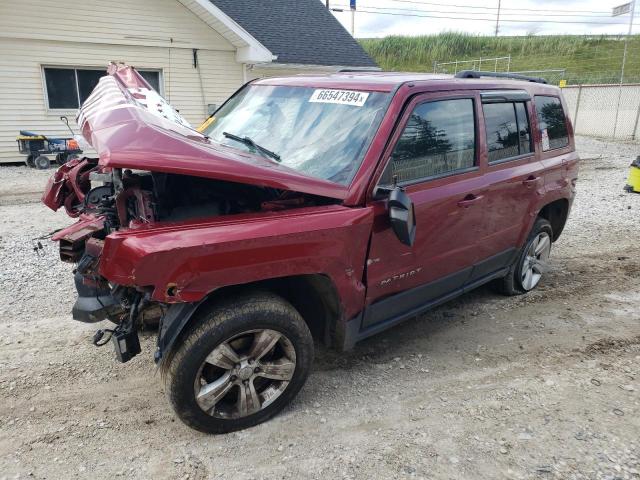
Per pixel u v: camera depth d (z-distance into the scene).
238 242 2.64
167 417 3.17
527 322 4.64
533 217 4.79
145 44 14.52
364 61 18.12
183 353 2.73
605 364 3.95
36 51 13.21
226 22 14.43
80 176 3.85
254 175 2.80
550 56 38.88
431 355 4.02
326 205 3.10
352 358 3.93
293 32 18.05
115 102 3.24
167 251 2.47
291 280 3.17
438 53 40.66
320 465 2.81
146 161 2.55
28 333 4.12
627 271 6.02
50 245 6.32
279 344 3.08
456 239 3.87
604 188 11.14
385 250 3.32
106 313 3.17
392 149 3.29
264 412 3.09
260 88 4.39
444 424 3.18
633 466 2.87
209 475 2.72
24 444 2.90
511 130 4.43
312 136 3.54
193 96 15.70
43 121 13.77
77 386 3.45
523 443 3.03
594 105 24.28
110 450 2.88
